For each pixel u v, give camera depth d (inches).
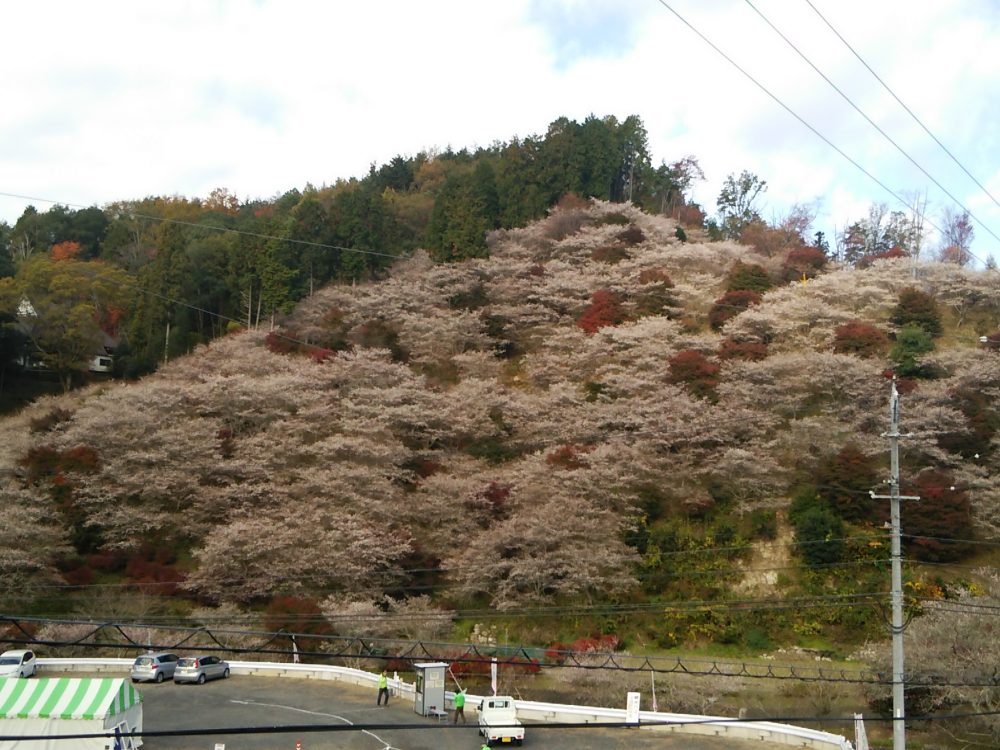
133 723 1045.2
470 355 2591.0
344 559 1830.7
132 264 3644.2
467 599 1893.5
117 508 2014.0
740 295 2696.9
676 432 2016.5
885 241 3927.2
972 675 1306.6
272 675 1557.6
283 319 3024.1
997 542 1918.1
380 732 1168.8
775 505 1989.4
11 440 2244.1
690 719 1226.6
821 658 1711.4
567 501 1891.0
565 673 1582.2
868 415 2080.5
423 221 3954.2
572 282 2790.4
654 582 1915.6
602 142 3757.4
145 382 2625.5
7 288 2839.6
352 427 2170.3
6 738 478.0
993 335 2485.2
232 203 5310.0
